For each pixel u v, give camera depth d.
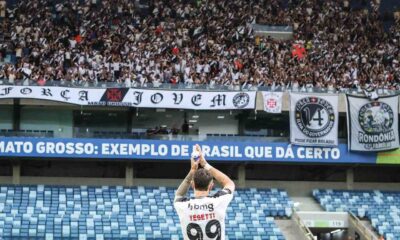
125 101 58.00
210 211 10.91
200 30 69.25
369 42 70.75
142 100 58.12
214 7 72.38
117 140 59.16
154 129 60.91
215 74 64.44
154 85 58.59
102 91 57.91
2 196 57.66
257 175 64.81
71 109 60.75
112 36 67.06
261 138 60.69
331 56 67.44
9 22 67.44
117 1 71.44
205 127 62.31
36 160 61.97
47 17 68.56
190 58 65.25
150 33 68.19
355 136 60.72
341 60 67.25
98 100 57.72
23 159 60.75
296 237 56.78
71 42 66.19
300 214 58.38
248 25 71.44
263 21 72.25
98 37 67.25
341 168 65.69
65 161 62.53
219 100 58.59
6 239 51.78
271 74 64.25
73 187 60.34
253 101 58.81
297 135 60.12
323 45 69.44
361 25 72.75
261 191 62.50
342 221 58.75
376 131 60.75
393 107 60.94
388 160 61.28
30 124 60.56
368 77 65.62
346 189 65.00
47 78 61.31
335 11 74.31
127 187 61.19
